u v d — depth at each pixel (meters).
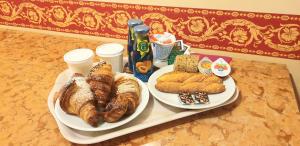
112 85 0.84
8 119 0.82
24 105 0.88
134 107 0.78
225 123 0.78
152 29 1.14
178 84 0.87
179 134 0.76
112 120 0.74
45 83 0.98
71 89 0.78
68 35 1.29
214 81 0.87
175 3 1.05
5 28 1.40
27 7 1.29
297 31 0.95
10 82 0.99
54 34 1.32
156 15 1.10
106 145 0.73
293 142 0.71
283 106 0.83
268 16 0.96
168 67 0.99
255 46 1.04
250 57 1.07
